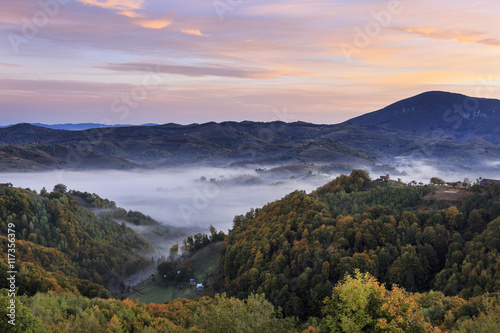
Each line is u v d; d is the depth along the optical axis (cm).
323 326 5881
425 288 12644
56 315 7194
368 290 5478
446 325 7356
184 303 11800
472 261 11938
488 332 5641
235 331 5781
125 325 7819
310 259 13938
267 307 6300
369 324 5406
